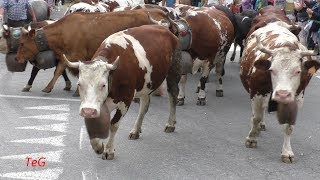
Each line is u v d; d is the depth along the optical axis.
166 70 6.85
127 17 8.52
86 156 6.52
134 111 8.36
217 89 9.47
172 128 7.49
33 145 6.80
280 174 6.23
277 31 7.04
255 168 6.37
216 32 8.60
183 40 7.96
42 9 11.72
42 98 8.89
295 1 12.75
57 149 6.70
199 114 8.41
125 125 7.69
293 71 6.02
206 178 6.06
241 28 9.79
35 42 8.61
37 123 7.63
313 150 7.02
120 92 6.11
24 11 10.80
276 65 6.05
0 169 6.07
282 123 6.44
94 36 8.50
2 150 6.60
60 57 8.78
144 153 6.69
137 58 6.29
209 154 6.75
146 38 6.57
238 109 8.75
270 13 8.92
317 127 7.95
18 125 7.52
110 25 8.50
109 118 5.90
